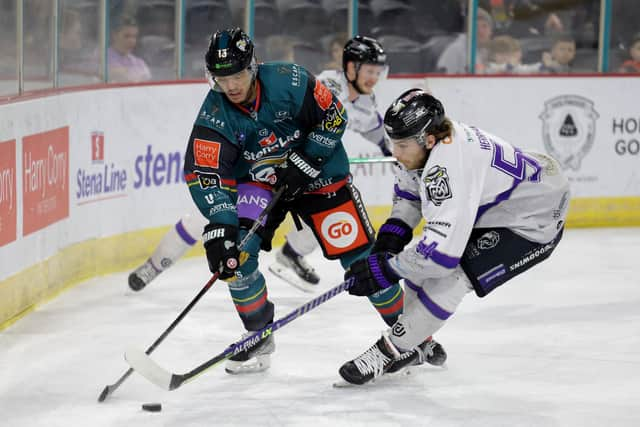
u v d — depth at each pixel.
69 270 11.17
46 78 11.24
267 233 7.93
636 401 7.33
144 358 6.95
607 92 16.11
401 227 7.51
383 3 16.02
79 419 6.82
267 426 6.70
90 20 12.62
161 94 12.94
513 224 7.14
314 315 10.23
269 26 15.50
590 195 16.19
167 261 10.93
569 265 12.97
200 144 7.38
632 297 11.09
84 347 8.84
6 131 9.38
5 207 9.37
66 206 11.02
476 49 16.47
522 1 16.47
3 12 10.03
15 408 7.08
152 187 12.90
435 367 8.22
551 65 16.83
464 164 6.73
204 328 9.62
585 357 8.60
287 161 7.64
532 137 15.92
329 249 8.09
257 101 7.37
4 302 9.39
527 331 9.55
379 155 15.11
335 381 7.82
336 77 11.62
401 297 7.98
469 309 10.49
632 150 16.30
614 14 16.80
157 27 14.01
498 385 7.72
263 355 8.06
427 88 15.47
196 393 7.47
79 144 11.33
